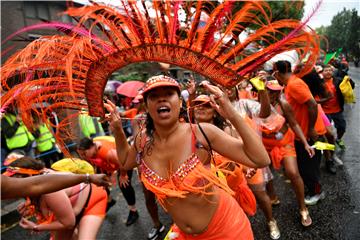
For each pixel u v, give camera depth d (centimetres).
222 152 163
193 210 169
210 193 159
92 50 138
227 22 138
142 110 339
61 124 181
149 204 347
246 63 141
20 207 237
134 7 134
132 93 543
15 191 140
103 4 131
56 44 151
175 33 135
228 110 148
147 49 140
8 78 159
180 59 143
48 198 227
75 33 146
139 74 1080
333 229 326
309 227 334
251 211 270
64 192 237
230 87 149
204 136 162
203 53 139
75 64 155
